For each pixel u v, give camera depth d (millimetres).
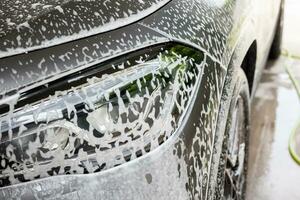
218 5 1288
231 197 1627
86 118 912
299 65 3432
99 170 922
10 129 855
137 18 1034
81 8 996
